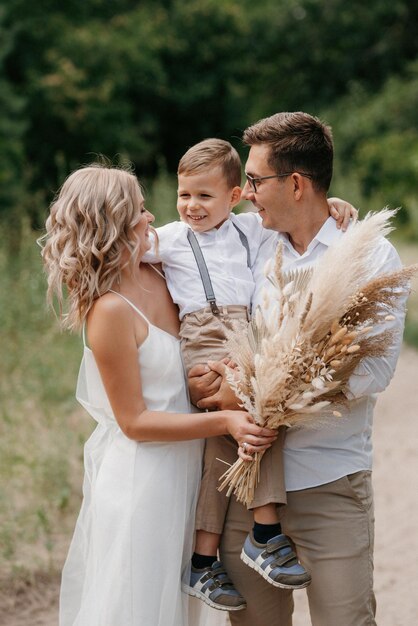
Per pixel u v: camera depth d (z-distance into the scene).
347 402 3.12
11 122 17.70
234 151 3.49
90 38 22.02
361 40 30.17
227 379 3.03
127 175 3.11
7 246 11.30
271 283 3.15
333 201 3.35
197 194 3.38
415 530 6.14
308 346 2.88
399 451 7.88
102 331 3.02
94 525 3.22
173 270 3.31
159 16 25.50
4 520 5.66
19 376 8.36
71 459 6.77
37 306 9.48
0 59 19.59
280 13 30.14
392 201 26.00
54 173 21.80
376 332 3.09
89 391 3.24
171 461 3.19
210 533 3.31
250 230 3.46
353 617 3.19
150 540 3.13
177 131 27.33
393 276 2.86
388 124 27.70
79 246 3.01
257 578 3.33
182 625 3.29
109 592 3.13
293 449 3.21
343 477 3.21
